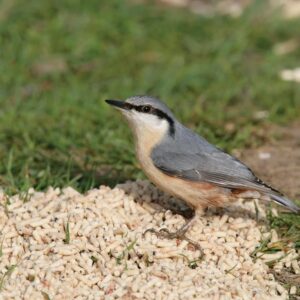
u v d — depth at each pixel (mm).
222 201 10969
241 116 16141
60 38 19172
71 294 9602
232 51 19141
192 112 16141
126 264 10039
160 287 9672
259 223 11469
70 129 15188
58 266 9922
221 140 14883
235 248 10773
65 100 16562
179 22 20188
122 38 19531
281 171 13734
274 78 17969
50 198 11453
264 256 10727
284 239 11297
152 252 10281
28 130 15180
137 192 11602
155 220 11094
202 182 10820
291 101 16781
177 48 19328
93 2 20500
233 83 17656
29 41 19016
